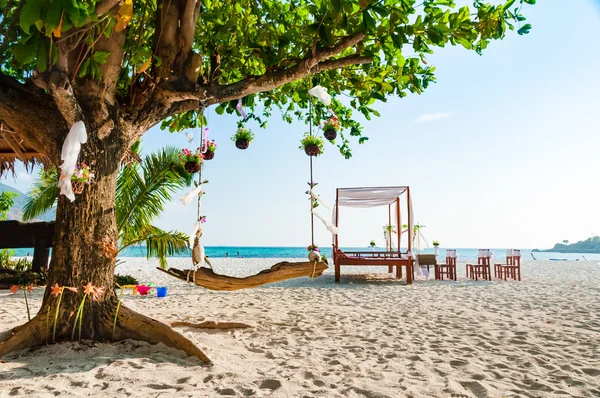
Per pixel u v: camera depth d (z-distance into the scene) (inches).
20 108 147.5
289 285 460.4
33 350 140.9
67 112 128.6
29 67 157.5
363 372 134.9
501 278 561.6
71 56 139.3
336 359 150.3
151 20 186.9
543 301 334.3
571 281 528.4
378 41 165.6
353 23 148.4
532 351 167.8
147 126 169.3
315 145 182.1
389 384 122.1
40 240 419.2
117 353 142.5
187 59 159.8
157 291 348.8
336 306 300.7
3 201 538.6
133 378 117.5
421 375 133.0
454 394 114.3
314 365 142.6
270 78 165.2
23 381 111.3
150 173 362.3
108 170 155.8
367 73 187.5
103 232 154.2
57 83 117.6
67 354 137.4
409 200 486.6
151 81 166.7
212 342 167.9
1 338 148.3
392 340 187.9
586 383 126.6
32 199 435.2
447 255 554.3
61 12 87.7
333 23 150.1
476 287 446.0
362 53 165.5
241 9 189.0
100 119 150.8
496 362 150.1
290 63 176.7
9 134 190.4
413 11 152.5
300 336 193.5
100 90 148.5
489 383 125.3
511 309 290.7
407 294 379.2
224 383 117.8
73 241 149.9
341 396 110.6
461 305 310.0
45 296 151.3
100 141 152.9
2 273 402.6
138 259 1339.8
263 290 406.9
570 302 328.5
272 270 189.5
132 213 380.8
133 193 376.5
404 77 193.3
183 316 246.7
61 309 148.0
